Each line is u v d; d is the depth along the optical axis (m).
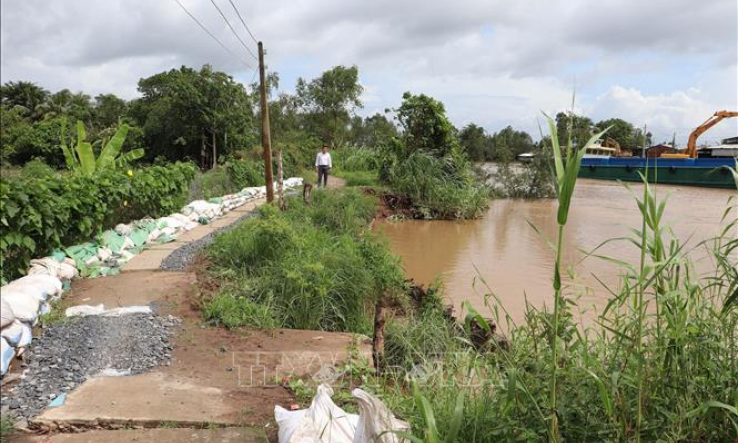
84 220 7.41
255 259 8.03
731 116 37.34
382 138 35.59
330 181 27.34
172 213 11.63
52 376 4.36
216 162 37.53
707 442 3.26
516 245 14.05
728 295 3.43
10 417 3.74
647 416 3.21
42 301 5.43
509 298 8.95
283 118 46.66
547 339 3.67
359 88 50.91
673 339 3.31
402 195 20.17
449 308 7.39
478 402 3.61
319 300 6.88
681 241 13.66
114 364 4.70
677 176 35.03
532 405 3.27
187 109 36.09
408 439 3.01
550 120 2.86
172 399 4.15
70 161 10.70
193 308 6.18
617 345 3.51
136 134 39.78
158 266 7.70
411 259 12.31
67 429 3.76
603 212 21.08
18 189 6.09
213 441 3.66
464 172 22.31
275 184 21.86
